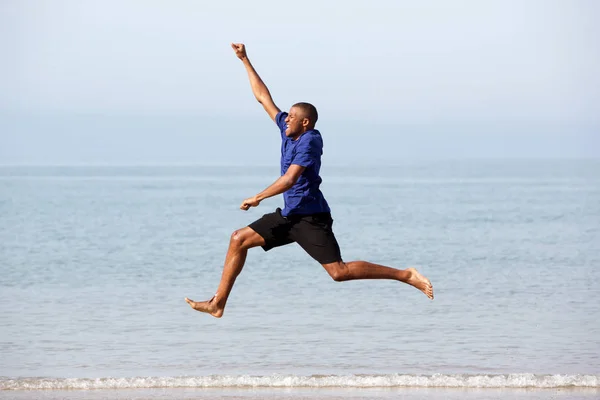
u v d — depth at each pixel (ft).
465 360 53.78
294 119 37.11
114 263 107.96
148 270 100.89
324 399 42.86
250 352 56.03
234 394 44.14
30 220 183.73
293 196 37.09
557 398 43.47
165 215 208.03
